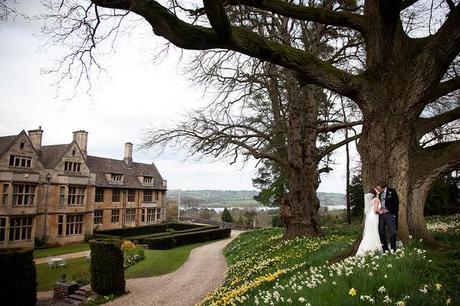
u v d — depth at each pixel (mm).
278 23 18484
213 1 6395
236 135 19719
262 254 16953
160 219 65188
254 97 21953
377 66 8438
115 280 18953
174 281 21625
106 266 18891
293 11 8906
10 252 15648
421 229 8188
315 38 18922
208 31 7500
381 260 6055
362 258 6566
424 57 7973
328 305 4660
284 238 19172
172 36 7469
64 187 43344
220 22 6797
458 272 5664
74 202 44844
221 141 19188
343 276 5523
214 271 23734
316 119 20125
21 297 15688
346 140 19469
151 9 7277
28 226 38594
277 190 39969
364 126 8805
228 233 49906
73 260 31094
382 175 8266
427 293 4707
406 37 8773
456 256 6727
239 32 7773
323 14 8914
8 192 36375
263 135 20094
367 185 8531
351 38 18062
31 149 39250
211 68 14938
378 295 4676
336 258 8805
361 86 8477
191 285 20328
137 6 7215
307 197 19094
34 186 39375
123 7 7477
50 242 41188
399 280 4926
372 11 8672
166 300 17656
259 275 11297
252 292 7789
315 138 19797
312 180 19312
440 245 7910
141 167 63625
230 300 7488
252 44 7777
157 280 22156
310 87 19828
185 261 28109
